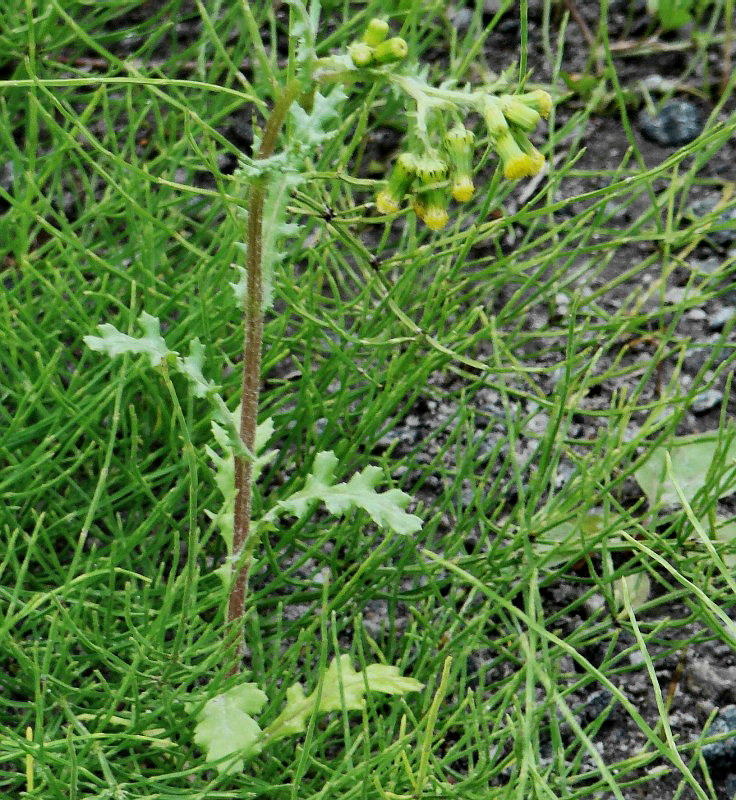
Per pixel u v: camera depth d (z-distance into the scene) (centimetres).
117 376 39
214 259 39
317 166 41
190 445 32
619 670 36
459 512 38
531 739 35
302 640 35
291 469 41
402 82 31
